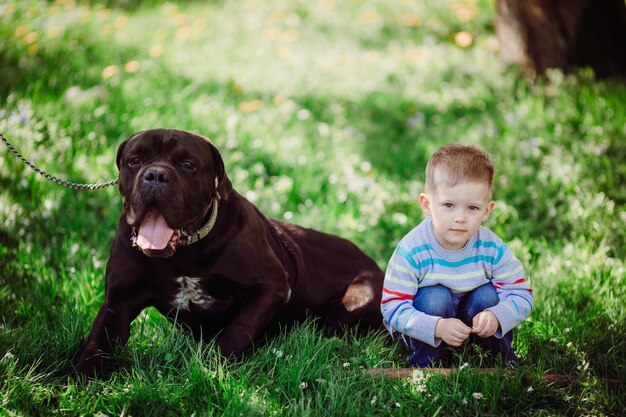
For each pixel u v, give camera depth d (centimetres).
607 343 372
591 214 534
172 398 314
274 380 333
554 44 832
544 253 500
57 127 631
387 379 331
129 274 357
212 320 385
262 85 870
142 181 329
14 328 386
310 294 406
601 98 715
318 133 750
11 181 552
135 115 698
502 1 888
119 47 956
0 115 611
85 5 1186
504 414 311
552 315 405
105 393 319
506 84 837
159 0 1264
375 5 1231
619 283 438
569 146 643
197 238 351
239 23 1141
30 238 499
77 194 561
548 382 331
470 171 329
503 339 351
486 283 348
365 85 897
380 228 556
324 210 573
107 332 352
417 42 1072
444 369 332
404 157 690
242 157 640
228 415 301
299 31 1105
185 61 923
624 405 317
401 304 346
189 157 345
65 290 433
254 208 402
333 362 353
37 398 313
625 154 615
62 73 803
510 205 568
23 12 1059
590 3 813
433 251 346
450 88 875
